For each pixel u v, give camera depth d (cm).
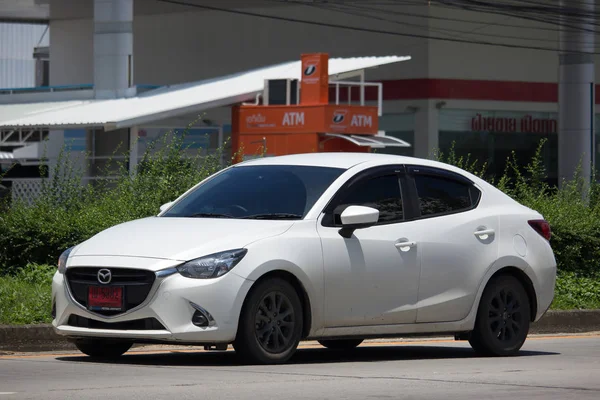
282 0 11081
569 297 3525
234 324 1978
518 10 10225
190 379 1847
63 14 13438
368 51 11500
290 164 2300
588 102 10212
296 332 2075
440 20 11131
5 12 14025
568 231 3894
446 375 1994
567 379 1966
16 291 2897
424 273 2253
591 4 10106
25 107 9762
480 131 11412
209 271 1969
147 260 1983
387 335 2225
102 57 9762
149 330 1966
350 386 1794
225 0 12306
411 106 11231
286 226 2089
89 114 8444
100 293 2002
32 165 10219
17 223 3438
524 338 2438
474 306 2336
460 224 2342
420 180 2333
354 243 2153
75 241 3428
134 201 3612
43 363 2125
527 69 11669
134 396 1634
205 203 2247
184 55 12688
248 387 1750
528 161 11719
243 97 8331
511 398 1700
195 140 9150
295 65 9569
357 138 8125
